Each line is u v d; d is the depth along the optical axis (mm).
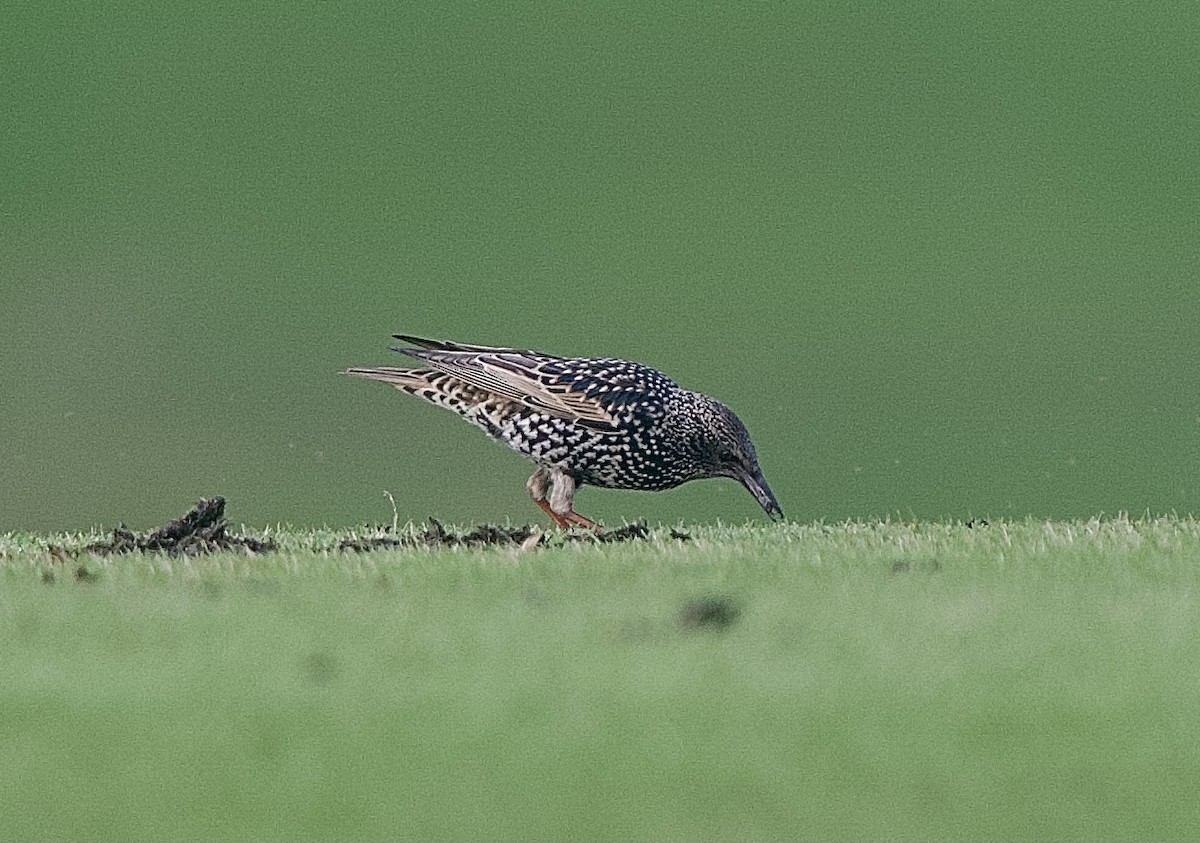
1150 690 10766
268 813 9422
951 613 12570
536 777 9695
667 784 9625
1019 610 12766
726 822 9289
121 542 16906
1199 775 9711
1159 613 12648
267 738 10172
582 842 9133
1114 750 10000
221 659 11617
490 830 9242
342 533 18266
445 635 12156
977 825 9297
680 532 17672
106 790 9656
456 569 14781
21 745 10141
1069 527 17062
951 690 10750
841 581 13992
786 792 9562
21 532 19000
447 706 10555
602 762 9844
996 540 16203
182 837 9227
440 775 9742
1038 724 10289
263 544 16969
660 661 11344
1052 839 9195
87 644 12102
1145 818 9359
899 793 9555
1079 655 11516
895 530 17672
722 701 10586
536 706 10531
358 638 12148
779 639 11906
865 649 11641
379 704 10617
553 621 12516
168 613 13000
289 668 11383
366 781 9695
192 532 17031
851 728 10211
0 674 11297
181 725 10352
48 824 9352
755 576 14328
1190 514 18141
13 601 13523
